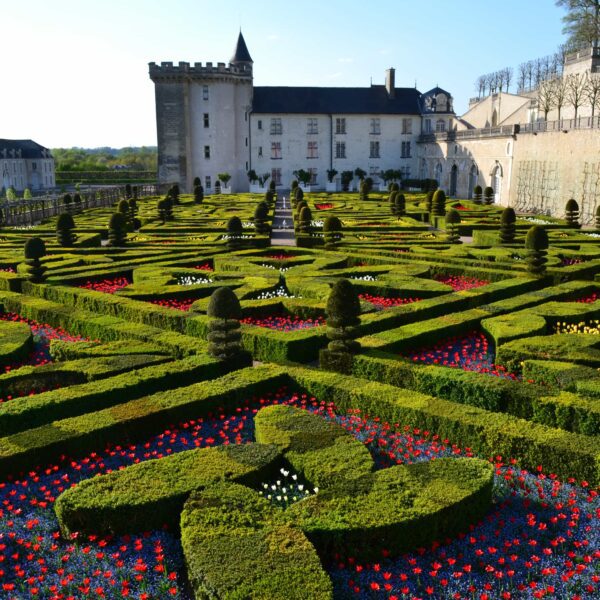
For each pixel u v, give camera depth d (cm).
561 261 2277
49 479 880
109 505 734
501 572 672
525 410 1038
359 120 8044
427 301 1669
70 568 689
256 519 707
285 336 1375
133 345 1331
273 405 1044
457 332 1473
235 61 7875
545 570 654
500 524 762
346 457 863
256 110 7850
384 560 702
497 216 4228
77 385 1093
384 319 1501
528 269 2038
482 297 1750
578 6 6931
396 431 1023
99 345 1328
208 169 7738
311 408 1135
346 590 656
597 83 5012
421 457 944
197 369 1195
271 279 1966
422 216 4481
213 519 703
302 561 634
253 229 3619
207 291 1872
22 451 870
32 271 1983
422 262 2300
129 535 743
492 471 804
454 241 2953
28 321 1708
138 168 14562
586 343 1295
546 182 4781
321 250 2572
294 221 4000
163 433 1005
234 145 7850
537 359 1232
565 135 4453
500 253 2441
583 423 974
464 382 1098
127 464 926
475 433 944
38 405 1007
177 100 7500
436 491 757
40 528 767
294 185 6119
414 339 1378
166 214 4062
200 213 4566
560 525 760
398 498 745
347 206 4972
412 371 1170
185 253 2544
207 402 1066
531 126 5084
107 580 667
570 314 1529
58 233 2806
